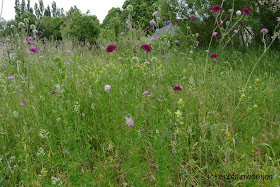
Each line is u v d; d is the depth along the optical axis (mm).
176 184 1665
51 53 5910
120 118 2193
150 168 1861
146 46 3885
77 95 2623
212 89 3307
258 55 5770
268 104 2834
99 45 8039
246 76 4273
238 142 1973
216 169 1852
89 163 1989
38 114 2525
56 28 24484
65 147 1818
